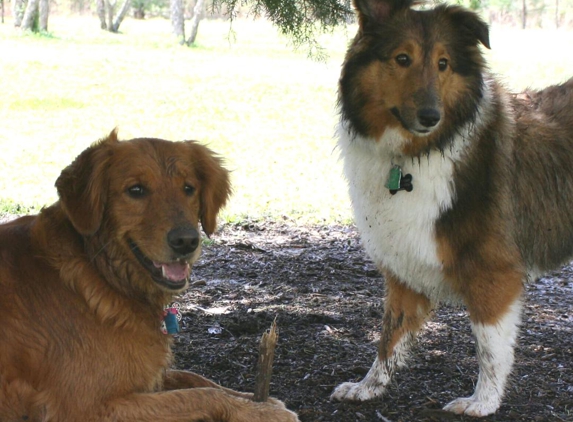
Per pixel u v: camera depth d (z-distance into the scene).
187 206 2.13
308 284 3.25
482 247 2.39
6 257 2.13
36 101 8.28
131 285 2.15
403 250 2.42
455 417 2.41
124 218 2.12
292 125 7.50
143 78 10.15
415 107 2.33
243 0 3.38
